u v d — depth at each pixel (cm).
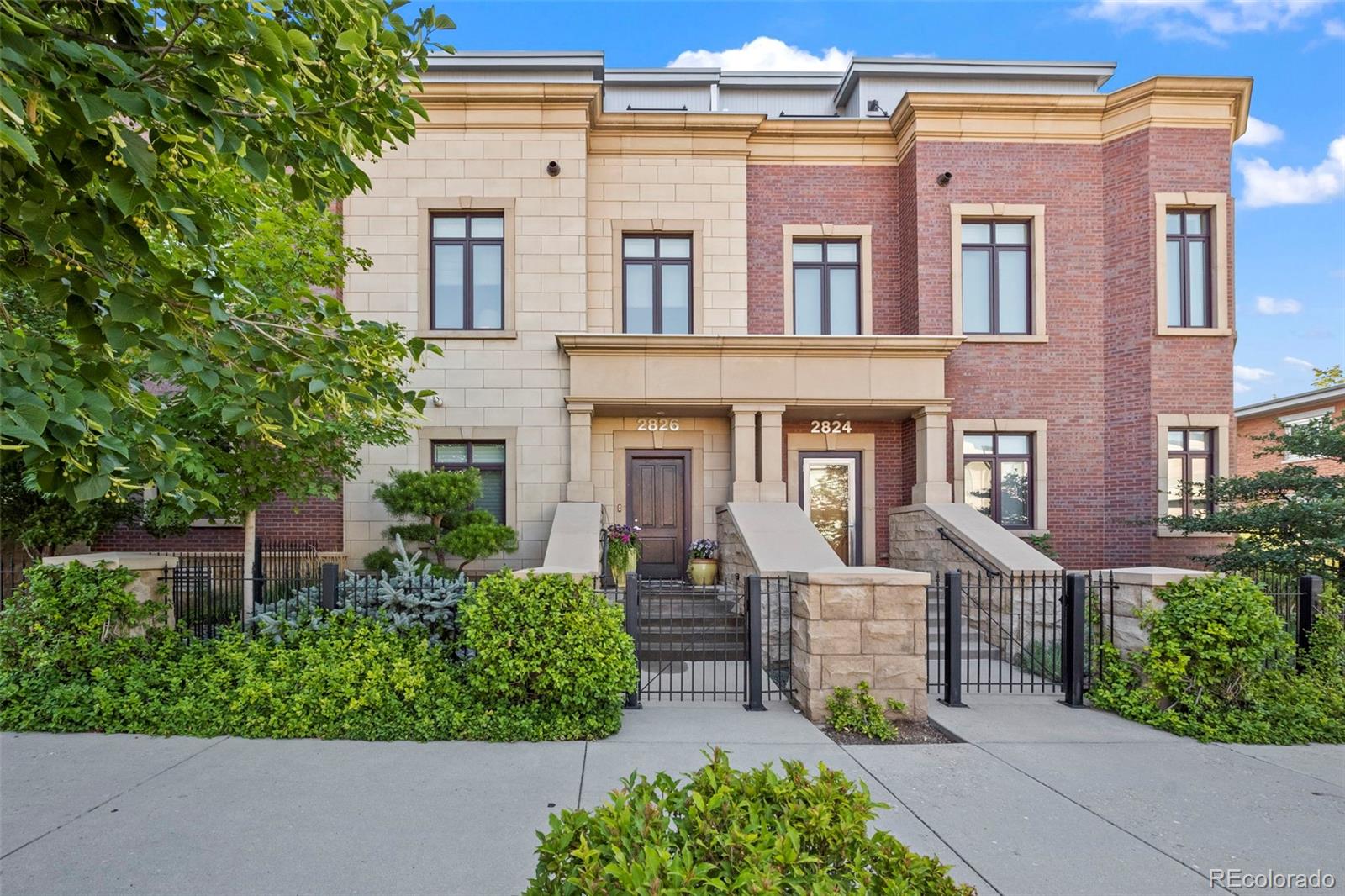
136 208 249
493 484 1177
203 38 257
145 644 621
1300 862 369
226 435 705
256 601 794
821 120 1281
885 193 1302
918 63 1431
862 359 1141
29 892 332
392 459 1145
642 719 606
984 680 766
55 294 267
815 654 612
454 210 1184
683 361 1133
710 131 1260
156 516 834
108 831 392
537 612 567
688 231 1262
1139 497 1172
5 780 464
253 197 580
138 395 312
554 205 1184
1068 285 1232
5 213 249
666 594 1010
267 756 511
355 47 287
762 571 841
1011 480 1230
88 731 566
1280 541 963
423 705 564
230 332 311
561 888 206
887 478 1266
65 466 256
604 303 1239
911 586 619
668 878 189
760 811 236
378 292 1162
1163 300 1171
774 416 1135
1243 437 2114
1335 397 1756
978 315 1249
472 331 1163
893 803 438
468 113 1182
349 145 368
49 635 595
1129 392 1191
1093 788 462
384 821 405
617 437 1215
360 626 610
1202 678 596
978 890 338
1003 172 1234
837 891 197
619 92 1559
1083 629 668
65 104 226
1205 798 448
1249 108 1207
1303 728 562
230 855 366
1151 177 1181
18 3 218
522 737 547
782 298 1284
